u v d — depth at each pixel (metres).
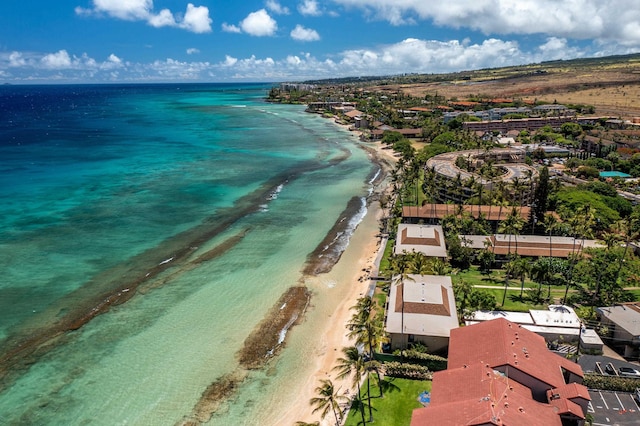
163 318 70.56
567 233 97.31
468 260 88.69
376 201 131.12
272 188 143.75
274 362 61.19
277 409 53.06
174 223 111.12
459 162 147.12
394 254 84.19
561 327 63.56
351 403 52.62
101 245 96.75
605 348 61.59
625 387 51.62
